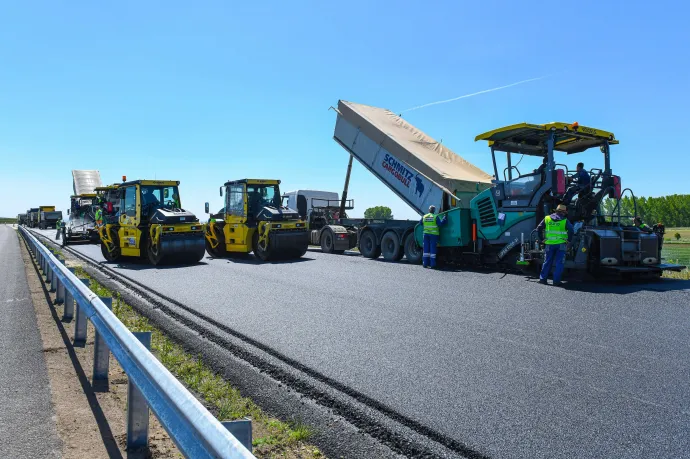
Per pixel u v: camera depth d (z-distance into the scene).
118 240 15.74
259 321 6.55
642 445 3.08
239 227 15.91
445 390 4.04
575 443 3.11
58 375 4.46
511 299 7.96
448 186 12.60
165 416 2.31
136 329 6.18
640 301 7.65
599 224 10.55
